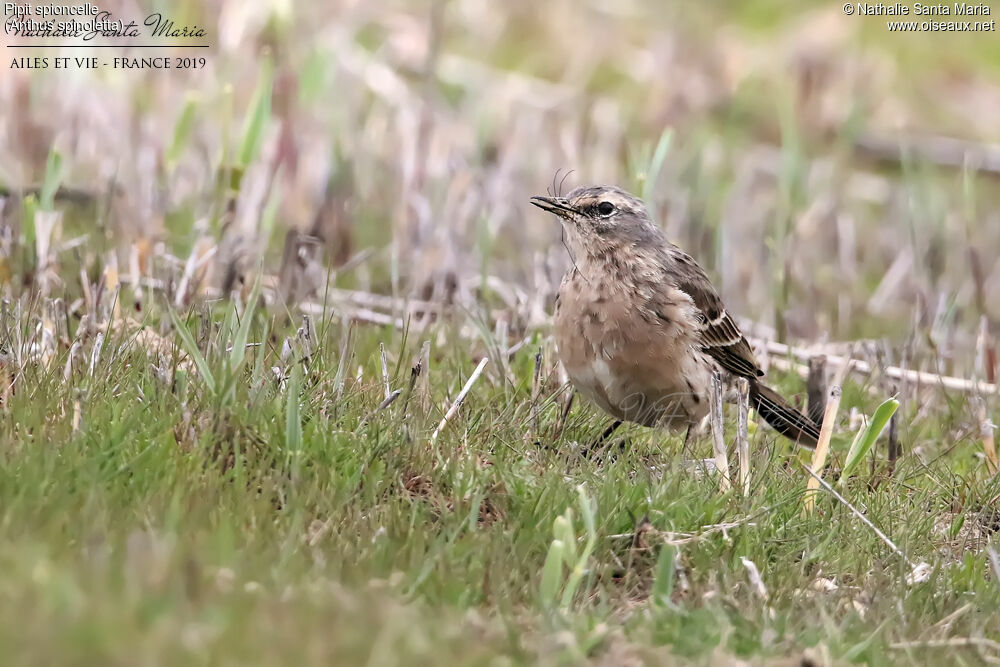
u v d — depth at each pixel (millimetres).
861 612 8805
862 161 23766
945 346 14641
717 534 9477
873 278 19625
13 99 17109
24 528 7578
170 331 12016
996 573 9359
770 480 10383
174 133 16062
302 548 8164
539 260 15148
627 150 19641
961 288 18047
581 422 11562
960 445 12461
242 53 19500
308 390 10180
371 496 9125
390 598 7762
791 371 13828
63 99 17906
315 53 16688
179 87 18906
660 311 11531
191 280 13258
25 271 13195
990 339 14383
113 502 8180
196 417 9477
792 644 8156
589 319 11547
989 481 11352
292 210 16859
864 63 25406
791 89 24547
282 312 12688
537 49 24781
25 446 8609
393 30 22812
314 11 21422
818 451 10664
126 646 6332
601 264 11688
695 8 28219
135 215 15438
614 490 9578
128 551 7340
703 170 20203
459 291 14891
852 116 21672
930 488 11172
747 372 12391
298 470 8969
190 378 10070
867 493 10711
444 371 12000
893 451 11844
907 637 8633
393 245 15461
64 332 11492
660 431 11797
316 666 6574
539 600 8125
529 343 13047
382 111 19766
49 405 9344
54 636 6270
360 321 13602
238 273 13727
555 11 25438
